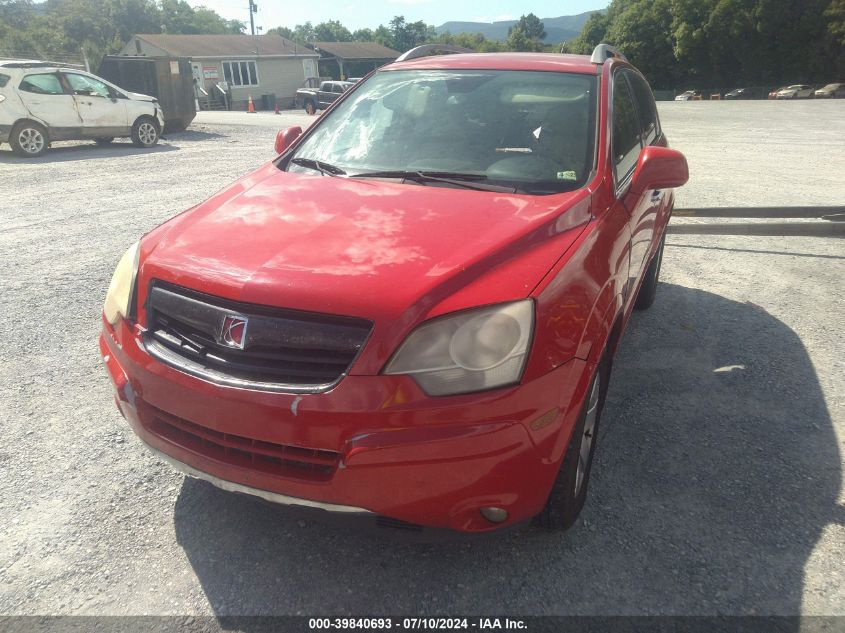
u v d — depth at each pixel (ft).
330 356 6.85
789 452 10.49
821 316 16.26
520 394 6.76
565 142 10.34
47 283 17.61
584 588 7.70
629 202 10.32
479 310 6.86
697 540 8.49
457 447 6.57
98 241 21.80
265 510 8.95
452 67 12.38
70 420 11.04
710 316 16.24
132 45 159.12
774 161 41.04
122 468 9.80
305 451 6.88
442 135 10.85
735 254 21.81
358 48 213.46
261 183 10.14
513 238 7.89
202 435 7.34
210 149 46.55
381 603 7.47
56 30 291.99
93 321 15.15
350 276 7.13
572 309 7.41
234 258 7.68
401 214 8.55
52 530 8.47
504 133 10.66
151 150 45.85
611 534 8.59
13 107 40.75
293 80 168.86
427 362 6.67
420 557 8.16
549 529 8.38
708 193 30.07
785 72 215.72
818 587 7.74
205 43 161.79
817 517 8.97
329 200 9.14
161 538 8.38
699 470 9.98
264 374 7.00
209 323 7.26
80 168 37.19
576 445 7.68
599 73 11.78
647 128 14.32
